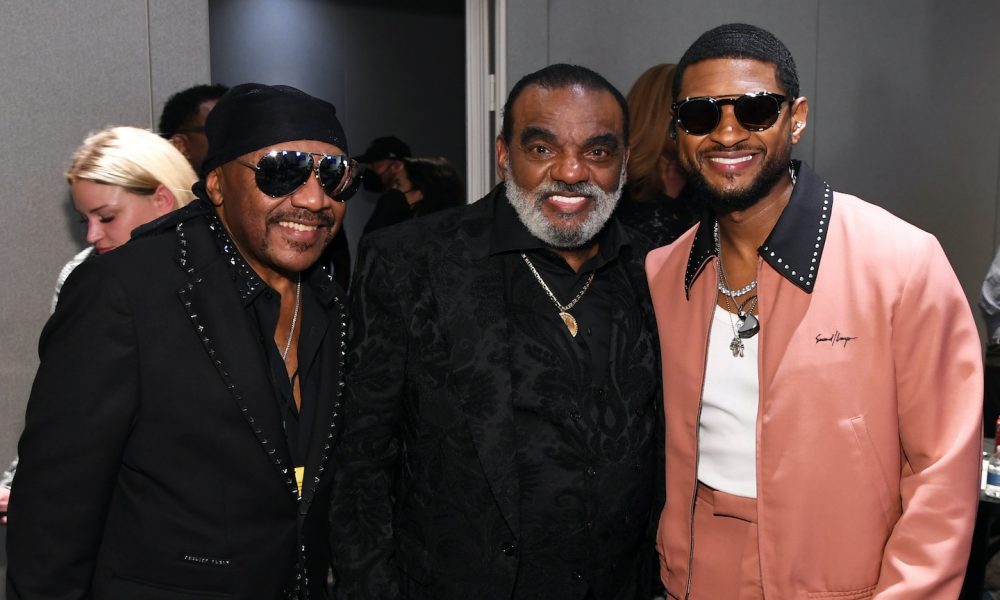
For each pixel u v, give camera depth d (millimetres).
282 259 1402
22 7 2664
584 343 1673
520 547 1582
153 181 1878
